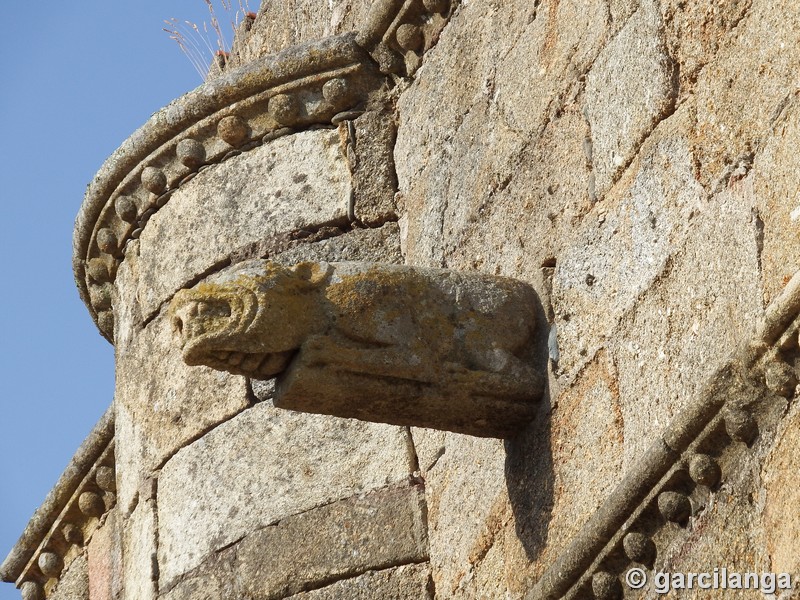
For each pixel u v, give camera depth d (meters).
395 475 5.73
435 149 5.73
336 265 4.46
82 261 7.12
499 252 5.00
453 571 5.19
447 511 5.33
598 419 4.26
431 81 5.87
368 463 5.80
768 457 3.52
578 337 4.44
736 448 3.65
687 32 4.13
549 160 4.77
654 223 4.14
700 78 4.05
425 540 5.53
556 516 4.37
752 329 3.59
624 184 4.32
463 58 5.60
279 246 6.18
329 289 4.39
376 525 5.64
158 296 6.54
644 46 4.30
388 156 6.19
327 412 4.43
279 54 6.39
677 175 4.06
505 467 4.70
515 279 4.71
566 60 4.77
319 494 5.80
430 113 5.83
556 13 4.90
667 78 4.17
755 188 3.72
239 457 6.03
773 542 3.42
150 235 6.68
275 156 6.37
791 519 3.36
